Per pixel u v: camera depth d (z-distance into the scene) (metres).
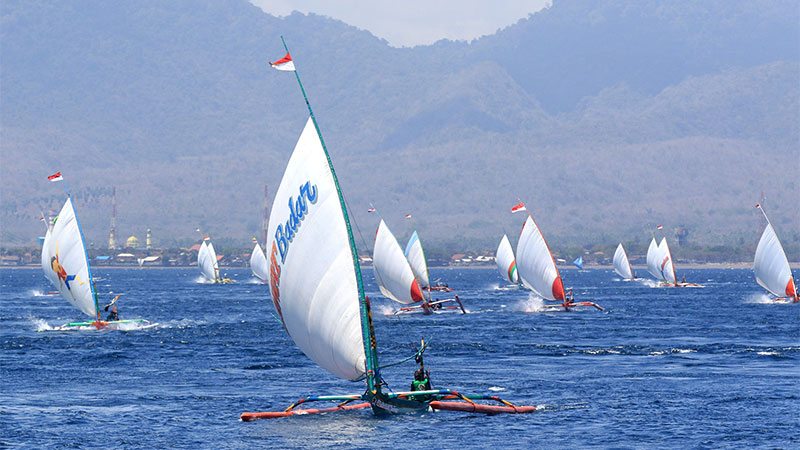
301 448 117.81
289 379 176.50
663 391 157.62
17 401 151.75
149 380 175.88
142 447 119.19
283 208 129.25
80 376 182.12
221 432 127.25
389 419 134.25
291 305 130.12
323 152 125.75
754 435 123.44
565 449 117.00
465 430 127.19
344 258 126.44
